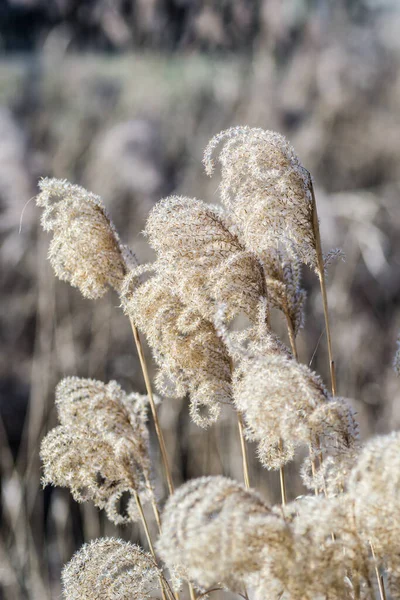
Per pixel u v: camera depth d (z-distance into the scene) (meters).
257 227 1.66
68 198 1.84
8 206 5.07
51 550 4.59
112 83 7.58
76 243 1.80
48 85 7.78
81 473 1.75
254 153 1.65
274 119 6.78
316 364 4.91
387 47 8.13
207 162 1.70
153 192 5.56
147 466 1.82
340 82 6.80
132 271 1.74
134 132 5.77
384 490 1.19
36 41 8.74
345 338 4.96
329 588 1.23
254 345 1.66
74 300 5.14
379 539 1.26
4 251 5.49
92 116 7.03
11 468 4.64
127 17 7.18
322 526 1.23
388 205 6.24
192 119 6.99
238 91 7.04
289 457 1.54
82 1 7.52
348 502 1.28
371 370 5.11
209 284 1.67
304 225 1.68
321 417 1.39
